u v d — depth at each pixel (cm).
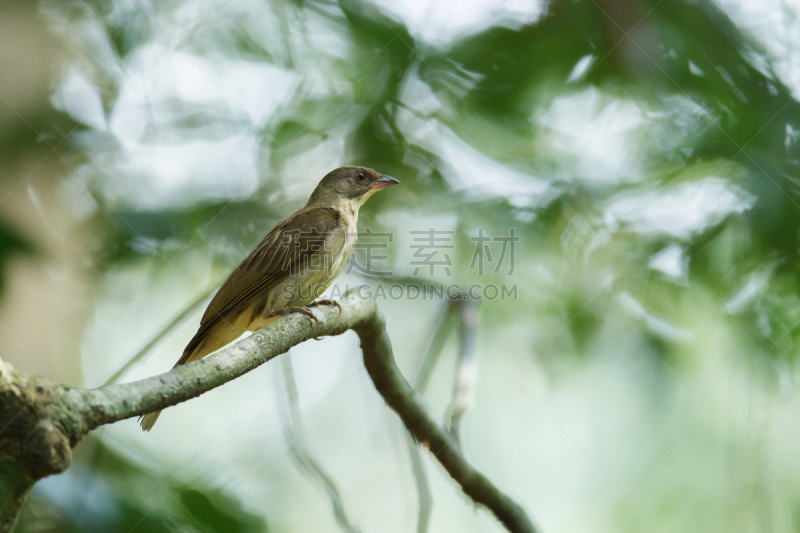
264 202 1143
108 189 1034
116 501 741
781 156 962
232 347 542
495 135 1065
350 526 778
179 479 909
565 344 1096
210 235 1073
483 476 795
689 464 1131
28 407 390
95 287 1033
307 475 1062
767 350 987
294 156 1121
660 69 998
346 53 1079
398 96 1091
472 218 1077
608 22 1010
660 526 1131
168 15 1069
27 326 922
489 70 1053
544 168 1069
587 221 1062
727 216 990
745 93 983
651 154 1043
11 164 986
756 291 1004
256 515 872
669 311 1050
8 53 1015
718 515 1095
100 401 418
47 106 1034
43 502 701
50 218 981
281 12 1066
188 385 473
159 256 1030
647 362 1087
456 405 812
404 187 1109
